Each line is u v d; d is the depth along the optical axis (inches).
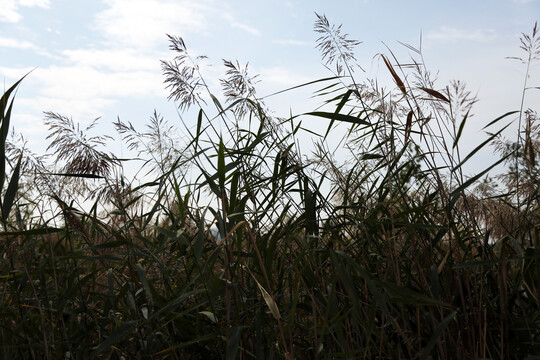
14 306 89.3
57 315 82.3
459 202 99.3
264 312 79.4
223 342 80.7
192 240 88.7
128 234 85.4
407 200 96.7
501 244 81.0
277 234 76.7
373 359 80.0
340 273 65.4
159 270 91.4
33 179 99.7
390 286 63.6
